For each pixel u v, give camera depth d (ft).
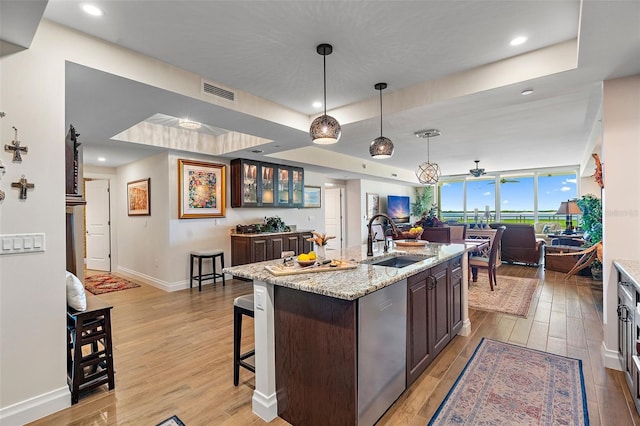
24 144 6.40
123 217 20.92
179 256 17.06
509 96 9.46
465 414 6.46
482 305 13.64
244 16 6.64
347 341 5.55
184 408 6.83
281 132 13.01
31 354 6.47
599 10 5.47
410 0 6.20
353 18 6.76
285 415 6.51
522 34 7.45
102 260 21.83
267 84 10.12
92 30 7.07
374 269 7.37
